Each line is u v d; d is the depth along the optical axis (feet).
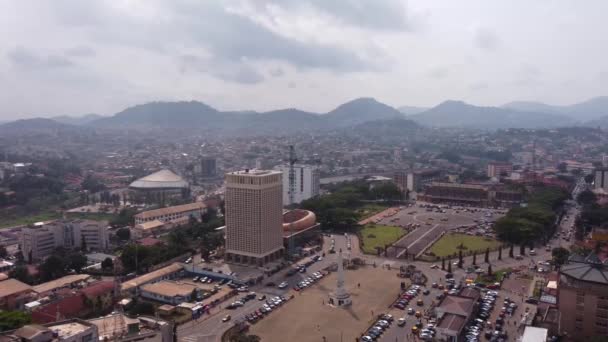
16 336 655.76
